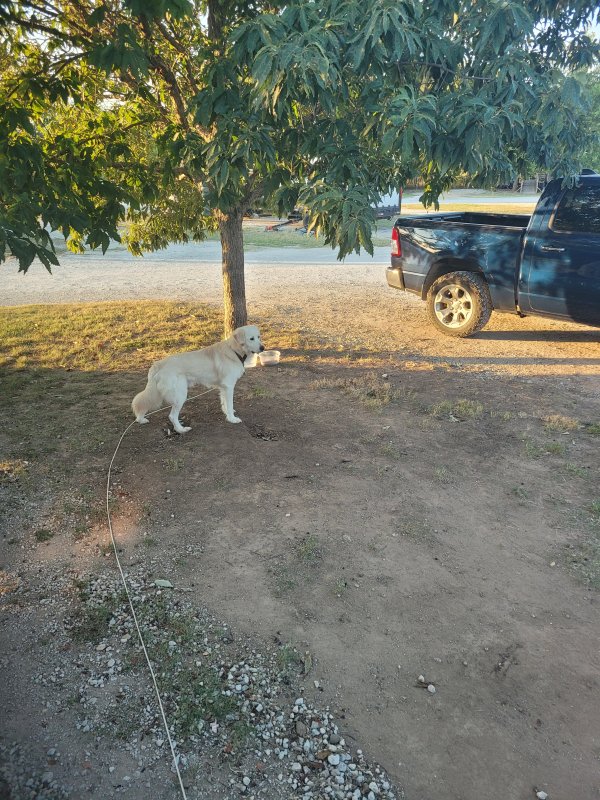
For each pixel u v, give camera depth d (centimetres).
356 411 602
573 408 609
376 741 255
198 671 288
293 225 2734
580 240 688
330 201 361
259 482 464
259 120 384
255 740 254
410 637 311
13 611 325
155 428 562
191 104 402
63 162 426
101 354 775
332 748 251
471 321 827
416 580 354
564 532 401
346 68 371
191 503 435
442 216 931
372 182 457
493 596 341
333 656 298
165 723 259
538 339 848
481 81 407
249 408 609
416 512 425
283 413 597
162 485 460
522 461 500
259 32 338
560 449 512
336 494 448
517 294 768
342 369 729
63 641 305
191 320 962
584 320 718
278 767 243
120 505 431
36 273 1617
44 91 449
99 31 450
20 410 598
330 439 539
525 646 305
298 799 231
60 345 822
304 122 423
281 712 267
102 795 230
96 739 253
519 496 445
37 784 232
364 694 277
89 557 373
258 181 677
